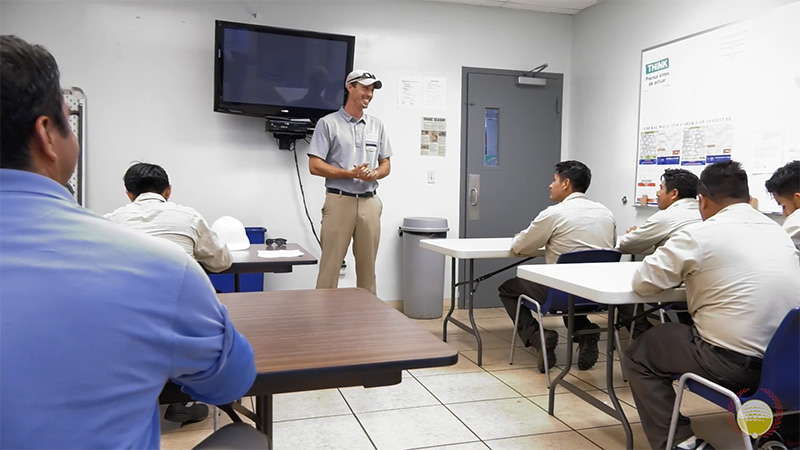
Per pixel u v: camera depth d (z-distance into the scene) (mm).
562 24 4914
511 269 4883
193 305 669
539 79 4840
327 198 3320
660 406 1882
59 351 553
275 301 1655
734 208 1740
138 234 654
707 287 1680
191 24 4055
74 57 3842
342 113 3393
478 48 4695
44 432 546
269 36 3951
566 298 2686
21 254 567
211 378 748
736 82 3250
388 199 4562
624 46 4234
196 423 2303
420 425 2303
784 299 1587
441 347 1159
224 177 4184
